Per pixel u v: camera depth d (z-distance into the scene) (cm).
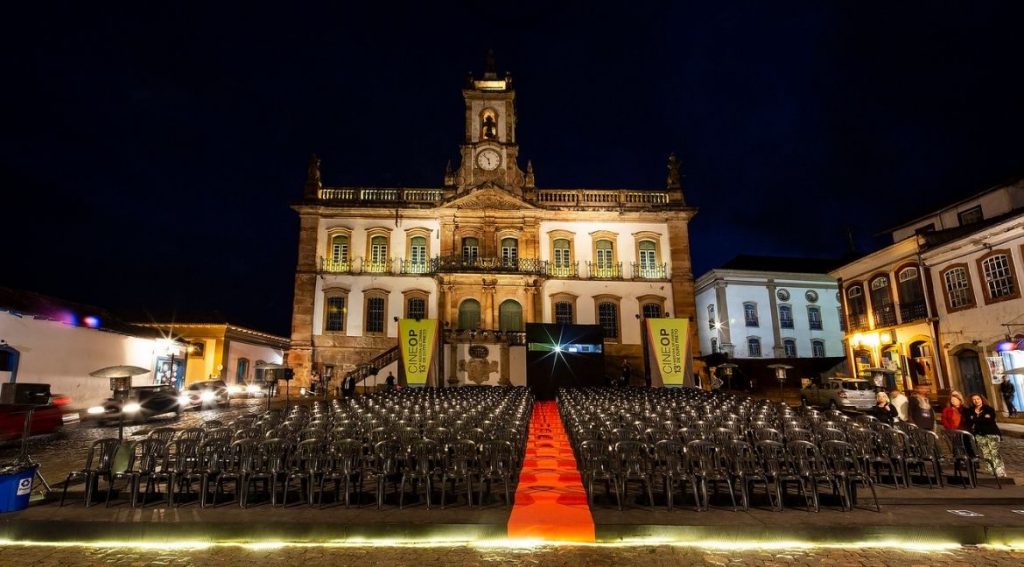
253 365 3725
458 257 3139
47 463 1170
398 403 1464
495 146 3325
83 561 662
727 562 650
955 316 2162
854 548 700
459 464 808
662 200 3350
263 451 834
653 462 858
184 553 688
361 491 862
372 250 3180
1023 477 992
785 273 3862
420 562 652
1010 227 1914
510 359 2845
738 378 3044
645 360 2644
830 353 3791
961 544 714
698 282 4088
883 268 2566
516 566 639
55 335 2064
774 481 804
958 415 1125
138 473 807
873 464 977
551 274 3170
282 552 689
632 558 662
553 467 1053
